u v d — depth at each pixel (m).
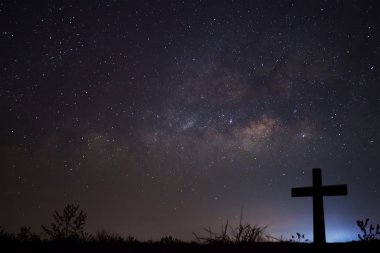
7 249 7.77
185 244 8.66
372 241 7.18
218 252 7.72
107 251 7.79
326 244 7.25
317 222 8.09
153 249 8.05
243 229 9.16
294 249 7.42
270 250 7.75
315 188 8.23
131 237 9.30
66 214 9.21
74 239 8.96
